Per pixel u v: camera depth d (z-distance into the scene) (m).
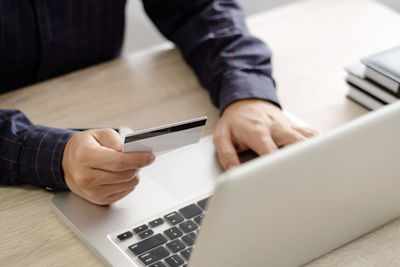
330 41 1.40
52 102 1.19
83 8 1.48
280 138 1.05
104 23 1.54
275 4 3.17
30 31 1.42
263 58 1.24
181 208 0.91
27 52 1.45
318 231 0.77
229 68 1.20
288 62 1.32
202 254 0.67
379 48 1.36
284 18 1.50
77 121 1.14
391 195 0.82
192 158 1.04
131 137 0.82
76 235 0.89
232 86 1.16
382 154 0.73
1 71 1.44
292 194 0.66
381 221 0.88
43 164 0.97
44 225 0.91
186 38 1.34
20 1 1.38
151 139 0.84
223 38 1.28
